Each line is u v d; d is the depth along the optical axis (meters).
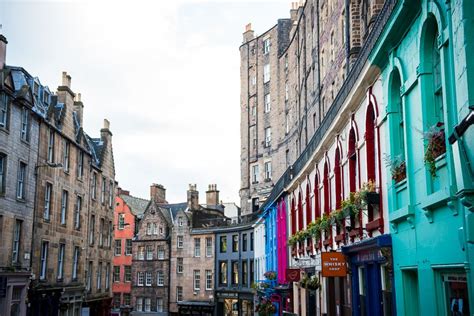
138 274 57.69
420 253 9.34
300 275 22.78
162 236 57.34
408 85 9.82
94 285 37.03
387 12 11.08
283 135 45.94
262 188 49.25
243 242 49.75
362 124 13.49
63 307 30.30
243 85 53.88
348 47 24.38
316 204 20.33
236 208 69.56
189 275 54.28
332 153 17.48
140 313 56.47
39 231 27.33
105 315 39.56
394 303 10.90
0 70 23.17
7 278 23.36
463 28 6.97
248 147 52.12
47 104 29.78
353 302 14.20
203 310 52.31
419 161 9.38
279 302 29.25
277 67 48.53
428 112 8.95
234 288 49.50
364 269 13.69
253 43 53.09
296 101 41.41
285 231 28.92
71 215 32.25
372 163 12.71
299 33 40.16
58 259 30.20
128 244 59.59
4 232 23.38
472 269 7.06
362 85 13.00
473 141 6.23
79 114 36.09
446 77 7.85
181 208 59.97
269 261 36.25
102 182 39.38
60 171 30.42
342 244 15.73
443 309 8.55
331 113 17.02
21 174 25.70
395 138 10.90
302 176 23.67
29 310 26.28
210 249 53.38
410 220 9.70
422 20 8.98
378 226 11.84
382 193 11.80
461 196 6.79
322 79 32.03
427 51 9.10
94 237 37.16
